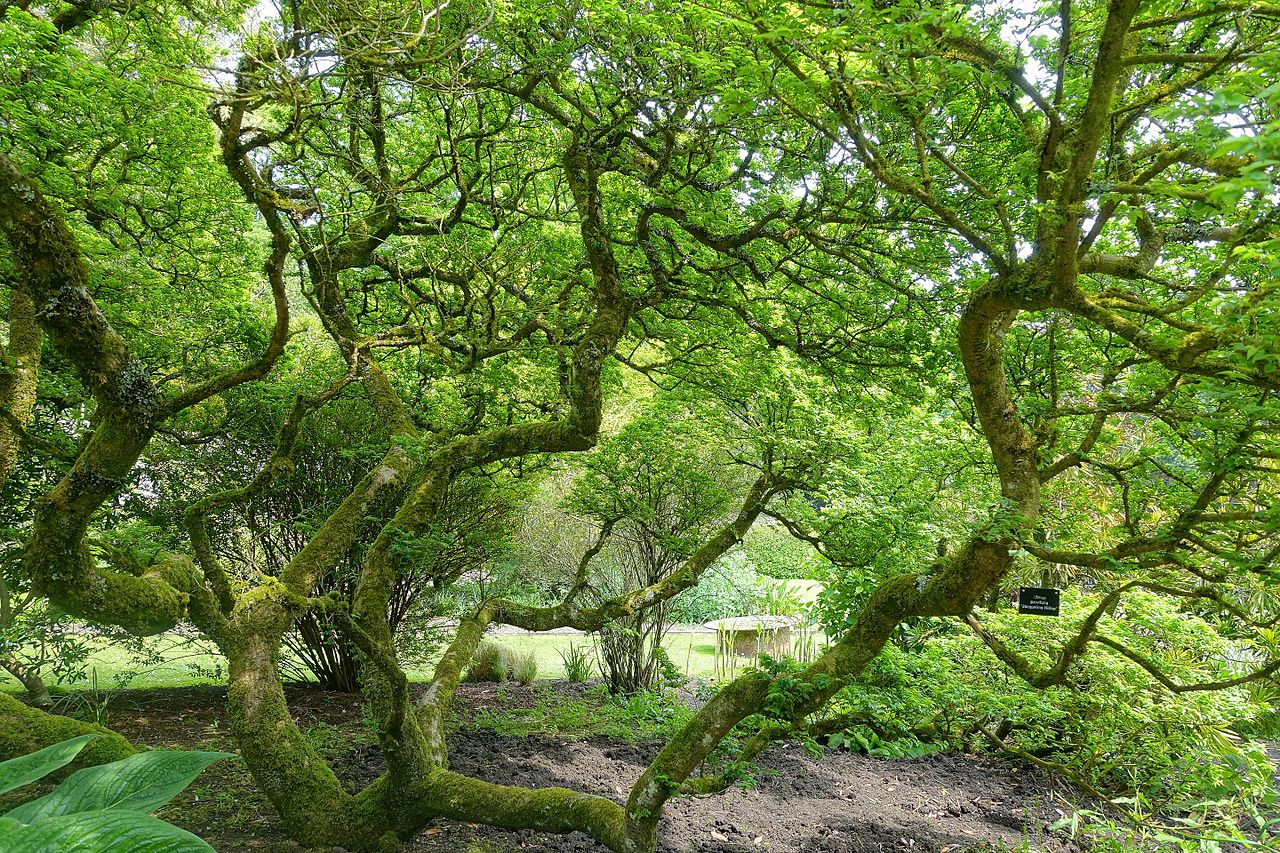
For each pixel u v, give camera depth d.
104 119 5.13
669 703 6.60
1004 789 5.54
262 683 4.00
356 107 4.69
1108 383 3.38
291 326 7.77
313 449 7.21
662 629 8.19
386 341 4.79
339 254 5.11
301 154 4.43
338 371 7.25
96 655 8.15
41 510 3.23
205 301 6.88
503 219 5.36
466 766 5.30
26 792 4.05
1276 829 4.84
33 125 4.86
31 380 4.11
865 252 4.90
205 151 5.93
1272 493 2.74
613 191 5.53
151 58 5.01
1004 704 4.83
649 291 4.68
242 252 6.89
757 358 5.95
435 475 4.69
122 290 6.05
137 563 3.91
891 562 4.83
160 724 6.07
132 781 1.84
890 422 5.97
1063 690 5.14
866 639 3.33
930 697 4.69
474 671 8.44
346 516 4.68
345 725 6.27
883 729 4.15
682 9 2.99
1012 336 4.38
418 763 3.94
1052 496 5.27
